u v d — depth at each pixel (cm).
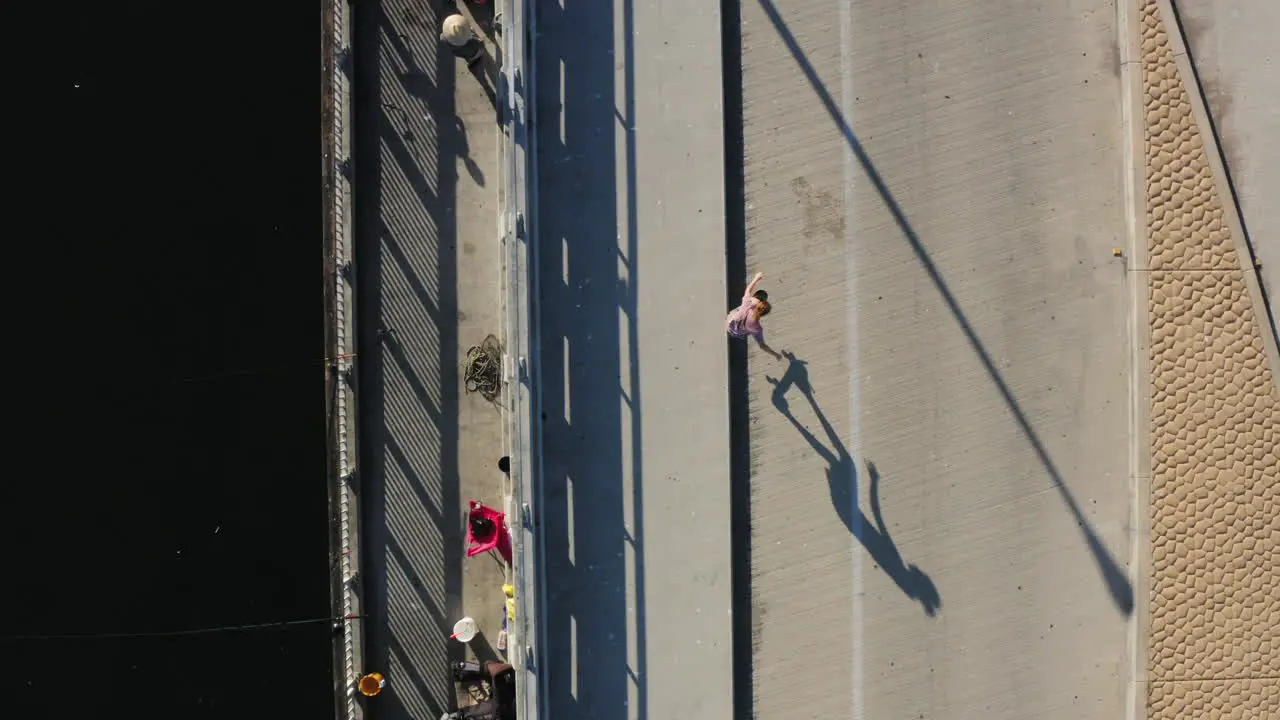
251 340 1436
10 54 1430
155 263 1432
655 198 1175
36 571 1427
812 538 1211
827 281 1212
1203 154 1205
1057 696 1220
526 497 1123
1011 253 1222
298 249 1433
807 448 1211
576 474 1173
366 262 1281
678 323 1176
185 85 1434
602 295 1175
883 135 1212
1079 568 1221
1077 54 1223
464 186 1283
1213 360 1205
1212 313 1205
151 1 1434
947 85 1214
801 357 1211
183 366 1431
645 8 1173
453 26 1220
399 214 1278
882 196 1214
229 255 1439
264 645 1413
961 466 1219
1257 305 1204
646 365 1175
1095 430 1223
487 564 1282
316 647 1412
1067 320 1223
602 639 1175
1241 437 1207
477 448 1281
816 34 1206
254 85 1441
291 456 1430
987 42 1216
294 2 1434
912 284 1216
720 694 1182
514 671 1221
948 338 1218
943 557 1216
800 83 1207
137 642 1415
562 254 1171
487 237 1286
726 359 1179
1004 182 1219
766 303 1120
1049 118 1222
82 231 1432
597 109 1172
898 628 1215
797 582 1210
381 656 1274
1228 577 1210
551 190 1171
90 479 1427
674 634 1177
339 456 1246
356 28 1270
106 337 1431
